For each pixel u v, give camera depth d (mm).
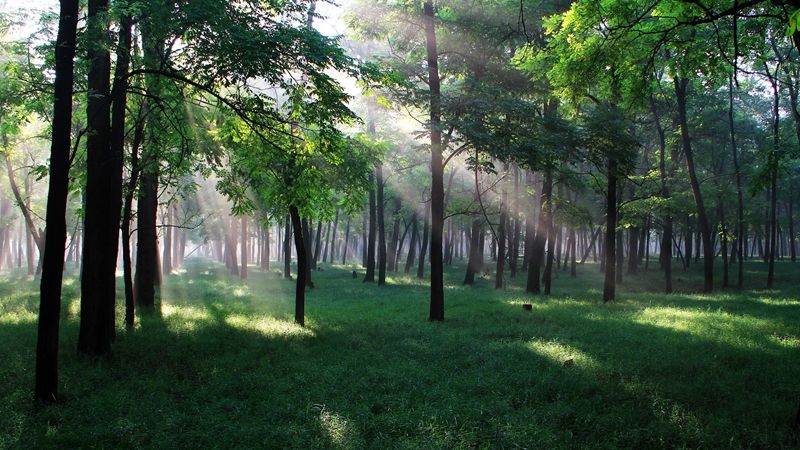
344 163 15289
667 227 30297
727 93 33219
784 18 7051
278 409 7613
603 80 11000
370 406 7844
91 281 10820
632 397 8234
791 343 12250
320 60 9281
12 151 22234
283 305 21484
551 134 16828
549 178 24031
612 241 22891
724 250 32750
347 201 16734
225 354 11070
